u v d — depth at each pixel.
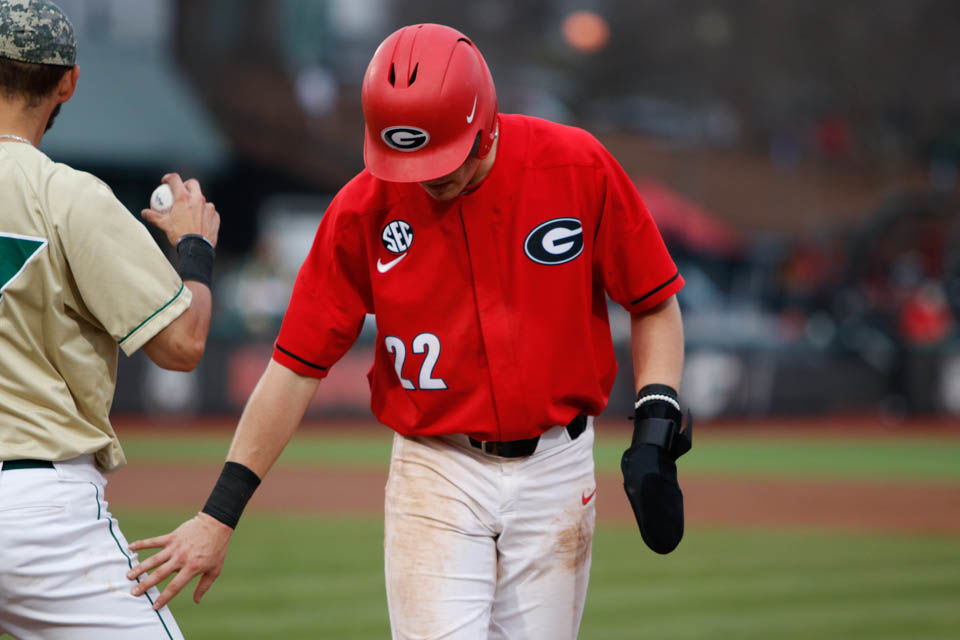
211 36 91.56
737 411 73.38
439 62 9.96
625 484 10.43
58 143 80.00
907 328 79.94
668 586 25.61
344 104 98.88
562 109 118.12
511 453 10.70
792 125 124.19
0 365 9.37
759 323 82.00
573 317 10.70
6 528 9.17
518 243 10.50
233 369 64.94
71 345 9.64
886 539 33.16
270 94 93.44
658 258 10.94
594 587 25.45
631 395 70.31
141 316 9.62
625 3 130.12
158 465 48.19
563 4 131.12
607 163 10.78
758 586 25.72
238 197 92.25
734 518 37.25
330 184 94.56
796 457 57.38
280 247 82.38
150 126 82.94
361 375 67.38
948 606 23.77
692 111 125.44
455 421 10.66
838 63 129.88
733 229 110.50
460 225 10.41
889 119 128.38
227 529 10.66
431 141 9.95
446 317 10.57
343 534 32.41
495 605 11.08
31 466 9.38
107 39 87.31
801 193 115.94
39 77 9.80
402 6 118.38
